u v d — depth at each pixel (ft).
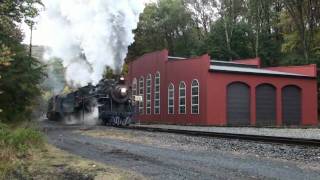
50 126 104.63
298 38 214.69
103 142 65.10
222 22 254.88
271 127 120.57
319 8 208.13
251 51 248.52
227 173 37.09
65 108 137.18
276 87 157.99
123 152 52.60
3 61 41.27
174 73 162.81
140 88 185.16
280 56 240.73
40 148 51.47
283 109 159.84
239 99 151.84
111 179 34.37
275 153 51.34
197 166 41.04
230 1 256.73
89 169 38.58
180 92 159.33
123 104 117.19
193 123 151.12
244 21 258.78
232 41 245.86
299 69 168.35
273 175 36.11
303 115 163.32
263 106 155.74
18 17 61.46
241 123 150.10
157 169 39.42
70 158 45.37
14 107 81.35
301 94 163.53
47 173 36.86
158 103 172.24
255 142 64.49
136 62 188.96
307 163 43.62
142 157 47.80
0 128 51.08
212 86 147.23
